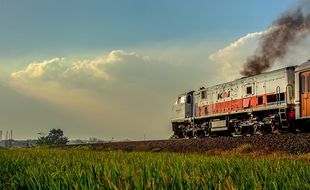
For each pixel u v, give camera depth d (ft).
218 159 36.40
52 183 18.51
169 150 94.89
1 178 24.94
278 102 89.81
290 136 72.69
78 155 52.49
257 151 68.49
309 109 79.61
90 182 18.11
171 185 17.31
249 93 99.81
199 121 124.26
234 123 106.83
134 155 50.72
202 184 16.92
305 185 16.98
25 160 39.78
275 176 20.26
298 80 82.38
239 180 19.08
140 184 16.94
